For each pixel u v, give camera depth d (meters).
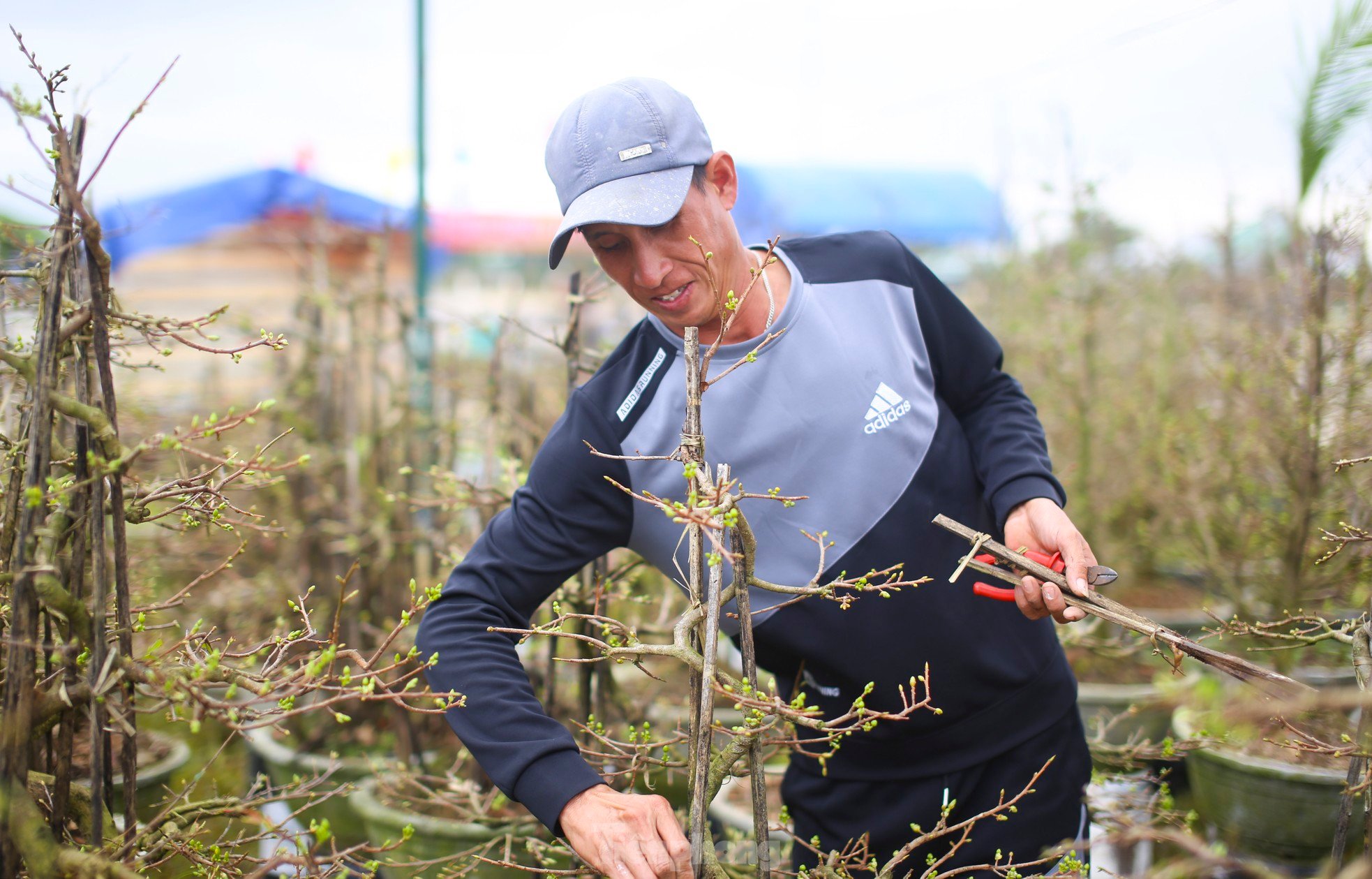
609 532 1.64
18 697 1.12
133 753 1.22
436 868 2.24
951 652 1.67
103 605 1.15
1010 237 5.12
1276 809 2.39
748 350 1.62
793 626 1.67
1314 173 2.16
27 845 1.10
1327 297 3.09
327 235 4.69
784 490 1.64
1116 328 4.61
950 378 1.85
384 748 3.04
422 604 1.27
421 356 3.88
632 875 1.22
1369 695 0.93
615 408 1.61
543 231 8.26
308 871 1.30
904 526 1.66
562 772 1.34
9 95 1.06
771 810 2.59
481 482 3.23
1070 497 4.07
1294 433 3.10
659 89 1.55
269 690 1.15
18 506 1.31
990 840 1.71
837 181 9.79
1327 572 3.14
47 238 1.35
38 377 1.15
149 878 1.38
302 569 3.41
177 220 6.40
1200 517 3.51
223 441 3.59
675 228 1.51
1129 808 2.06
